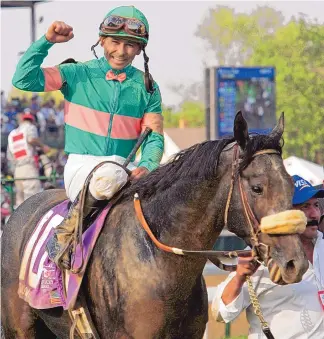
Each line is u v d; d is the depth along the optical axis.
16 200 20.05
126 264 6.70
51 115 29.47
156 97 7.74
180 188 6.56
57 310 7.45
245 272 6.72
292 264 5.86
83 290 7.00
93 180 6.98
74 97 7.57
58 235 7.20
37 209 8.32
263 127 20.05
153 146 7.59
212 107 19.64
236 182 6.16
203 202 6.44
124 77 7.58
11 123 28.05
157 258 6.62
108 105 7.54
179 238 6.57
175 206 6.59
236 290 7.00
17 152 19.92
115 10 7.55
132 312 6.63
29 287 7.56
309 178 19.91
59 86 7.56
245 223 6.11
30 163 19.95
